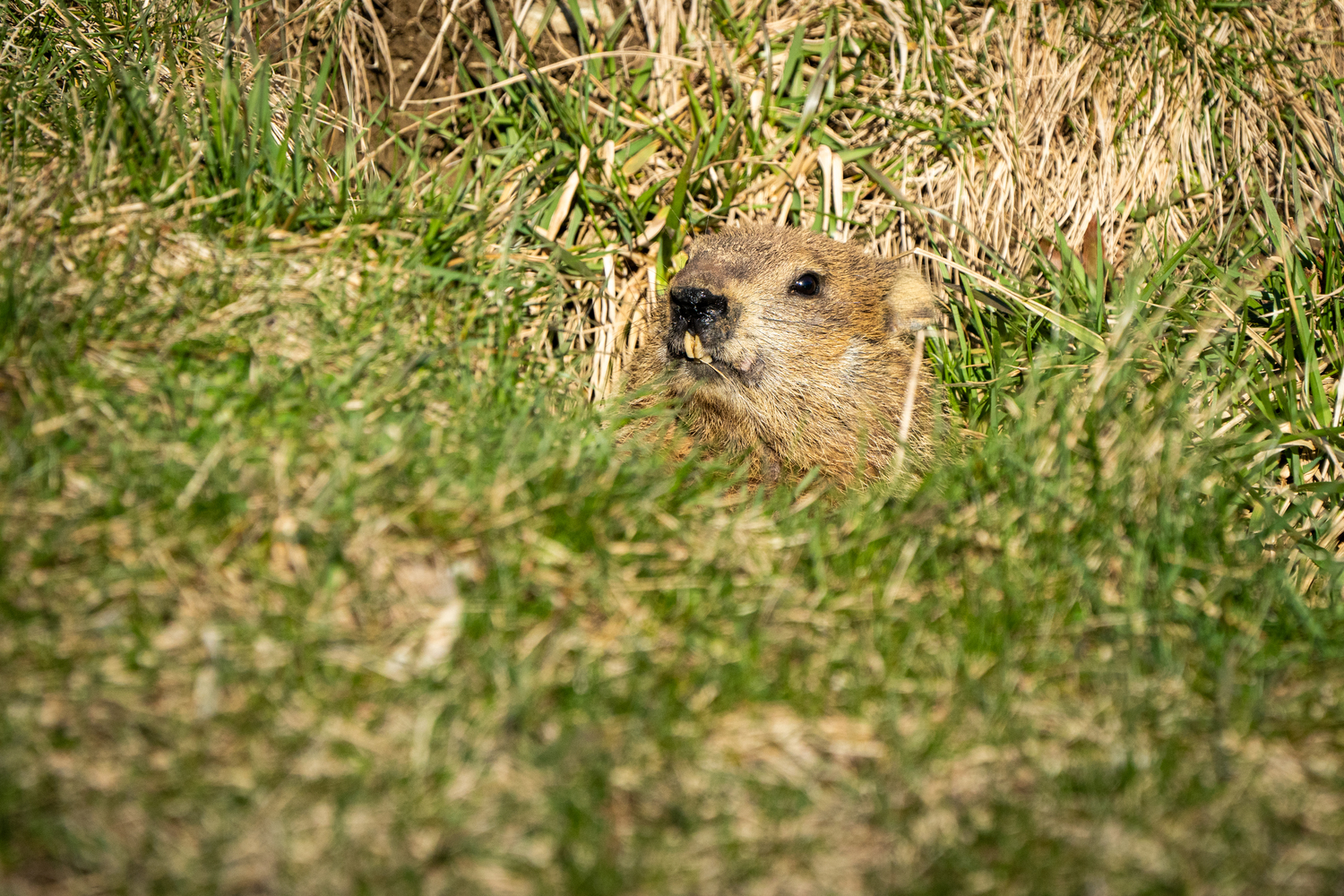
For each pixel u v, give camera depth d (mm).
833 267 7934
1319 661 4773
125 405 4719
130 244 5434
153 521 4309
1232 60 9523
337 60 8773
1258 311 8320
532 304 7242
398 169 7406
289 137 7133
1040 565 5047
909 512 5352
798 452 7664
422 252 6266
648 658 4344
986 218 9445
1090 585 4906
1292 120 9328
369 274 5938
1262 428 7047
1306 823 4012
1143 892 3730
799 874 3750
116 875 3451
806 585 4793
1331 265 8133
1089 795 4016
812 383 7664
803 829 3877
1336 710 4449
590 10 9625
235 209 6125
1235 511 5879
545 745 4004
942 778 4078
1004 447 5719
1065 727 4297
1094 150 9625
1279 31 9703
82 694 3844
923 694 4340
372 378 5367
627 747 4000
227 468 4508
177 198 5965
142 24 7395
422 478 4719
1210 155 9484
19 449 4355
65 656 3920
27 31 7160
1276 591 5078
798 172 9305
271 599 4254
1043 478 5457
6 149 6012
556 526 4707
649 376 7832
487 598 4387
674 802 3889
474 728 3963
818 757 4152
